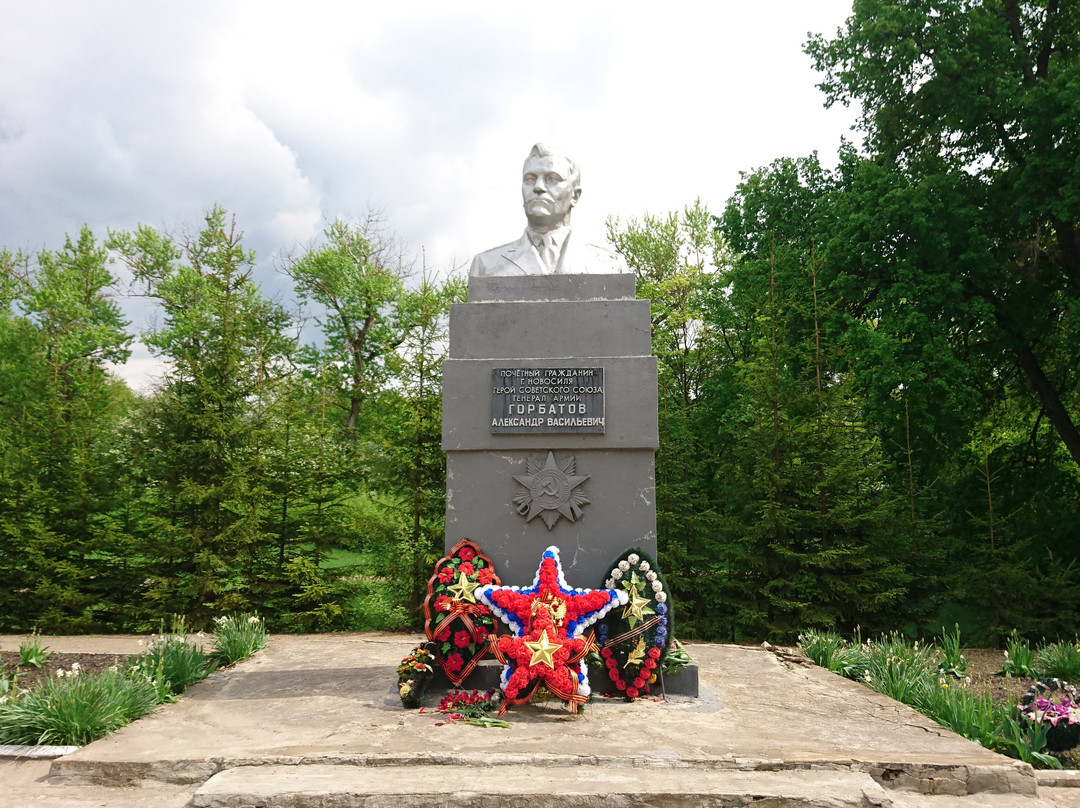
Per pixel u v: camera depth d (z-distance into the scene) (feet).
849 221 49.62
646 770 14.70
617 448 21.57
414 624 41.52
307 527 42.52
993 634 39.34
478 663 20.59
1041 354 55.77
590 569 21.21
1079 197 43.16
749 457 42.14
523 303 22.38
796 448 40.81
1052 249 50.03
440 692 20.44
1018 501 53.36
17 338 80.12
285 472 43.29
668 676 20.81
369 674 24.56
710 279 75.15
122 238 95.09
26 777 15.44
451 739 16.52
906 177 49.49
